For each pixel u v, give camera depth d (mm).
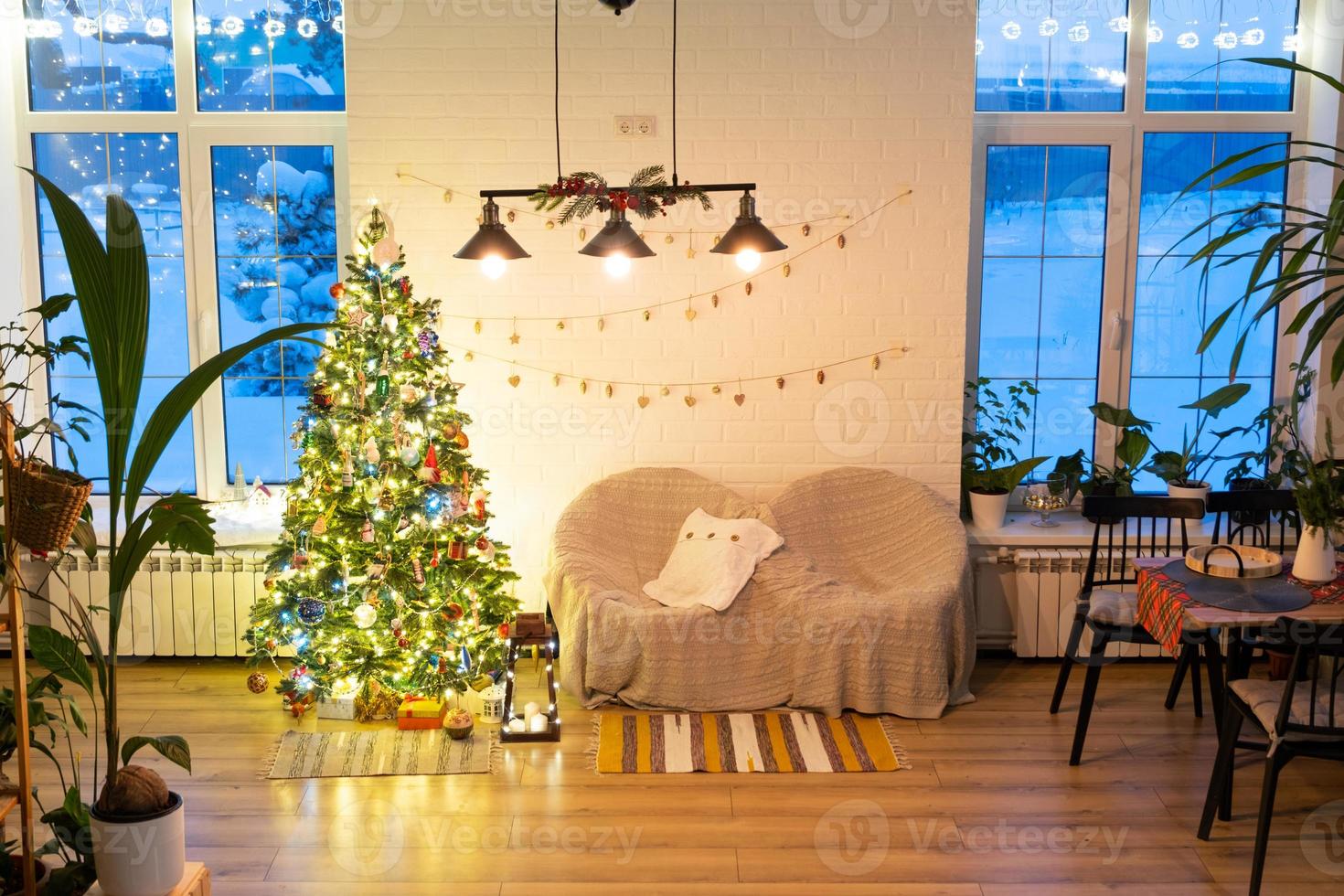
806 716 4723
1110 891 3531
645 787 4172
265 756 4414
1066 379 5695
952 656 4848
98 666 3117
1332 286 5355
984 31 5426
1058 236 5574
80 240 2820
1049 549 5297
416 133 5121
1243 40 5438
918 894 3508
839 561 5160
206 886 3262
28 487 2836
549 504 5402
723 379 5316
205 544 3195
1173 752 4457
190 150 5414
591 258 5211
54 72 5402
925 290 5250
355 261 4637
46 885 3094
